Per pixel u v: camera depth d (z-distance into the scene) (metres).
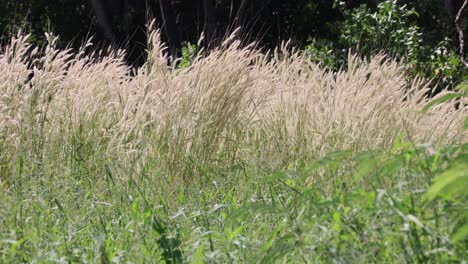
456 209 4.39
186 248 6.23
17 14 35.50
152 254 5.93
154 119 10.30
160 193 8.77
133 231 6.55
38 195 7.86
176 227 6.86
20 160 8.85
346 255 4.63
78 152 9.59
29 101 10.18
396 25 19.58
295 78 11.92
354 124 10.50
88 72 11.74
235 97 10.44
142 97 10.88
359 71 11.50
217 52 10.91
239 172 9.52
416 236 4.64
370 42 19.67
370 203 4.87
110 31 32.19
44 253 5.80
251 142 10.79
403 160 4.74
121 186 8.69
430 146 4.77
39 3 35.84
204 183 9.64
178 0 30.72
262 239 6.50
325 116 10.67
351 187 7.59
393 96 10.82
